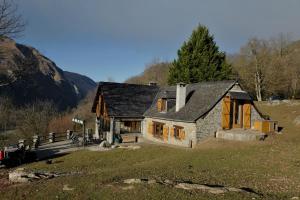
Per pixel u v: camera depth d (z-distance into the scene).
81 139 37.09
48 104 66.31
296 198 13.30
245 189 14.83
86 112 69.25
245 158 21.72
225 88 32.50
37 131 44.16
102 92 40.03
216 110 31.66
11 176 20.80
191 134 31.09
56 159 27.91
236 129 32.72
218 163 20.73
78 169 23.66
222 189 14.49
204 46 52.59
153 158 25.98
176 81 52.66
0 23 24.64
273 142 27.98
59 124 51.94
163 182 15.99
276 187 15.31
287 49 73.88
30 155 28.53
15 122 50.16
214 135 31.58
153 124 37.56
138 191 14.56
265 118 36.09
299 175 17.31
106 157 27.36
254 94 63.22
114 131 37.53
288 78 59.69
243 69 62.31
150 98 42.25
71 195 15.06
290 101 50.91
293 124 39.38
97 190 15.34
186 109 33.62
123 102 39.81
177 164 20.98
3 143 36.62
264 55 61.25
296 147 24.67
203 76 51.31
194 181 16.39
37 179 19.75
